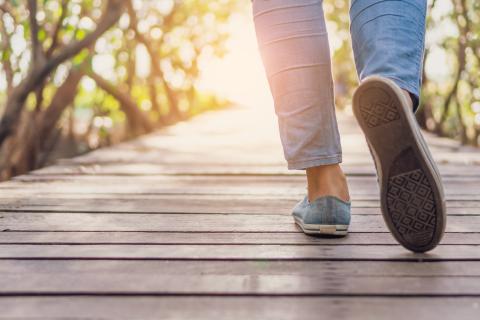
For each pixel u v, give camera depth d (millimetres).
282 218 1602
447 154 3527
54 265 1146
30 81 2934
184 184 2332
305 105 1249
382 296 979
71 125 5164
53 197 1969
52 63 2965
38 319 878
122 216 1635
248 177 2570
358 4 1219
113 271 1106
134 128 6191
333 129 1281
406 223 1141
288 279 1058
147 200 1915
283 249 1262
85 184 2316
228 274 1087
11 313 902
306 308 924
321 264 1151
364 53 1196
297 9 1232
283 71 1245
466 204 1846
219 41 8742
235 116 9938
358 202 1871
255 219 1588
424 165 1085
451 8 4672
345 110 10828
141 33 6555
